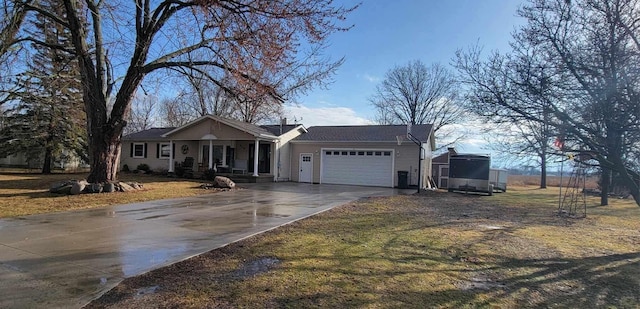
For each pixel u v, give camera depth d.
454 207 12.26
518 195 20.08
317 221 8.57
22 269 4.64
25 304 3.56
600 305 3.94
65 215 8.66
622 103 5.31
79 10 12.52
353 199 13.68
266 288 4.07
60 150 22.75
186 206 10.66
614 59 5.36
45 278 4.33
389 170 20.69
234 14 7.31
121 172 26.25
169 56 12.35
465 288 4.28
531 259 5.68
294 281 4.32
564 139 6.03
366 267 4.93
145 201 11.55
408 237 6.95
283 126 25.34
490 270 5.03
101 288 4.04
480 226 8.53
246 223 8.14
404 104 41.41
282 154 22.80
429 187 22.50
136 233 6.87
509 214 11.05
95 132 13.23
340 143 21.91
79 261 5.03
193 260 5.18
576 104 5.75
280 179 22.64
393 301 3.79
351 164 21.69
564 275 4.95
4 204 9.92
